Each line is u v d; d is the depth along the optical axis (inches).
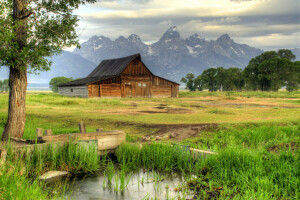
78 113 864.3
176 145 370.9
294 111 988.6
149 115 853.8
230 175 275.6
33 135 477.1
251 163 284.5
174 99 1889.8
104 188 265.7
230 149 320.2
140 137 524.4
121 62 2187.5
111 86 1998.0
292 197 222.1
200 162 330.3
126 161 364.2
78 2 461.4
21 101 430.6
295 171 253.4
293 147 350.9
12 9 440.8
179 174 313.0
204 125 596.4
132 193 252.1
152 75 2199.8
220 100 1790.1
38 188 243.8
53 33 455.5
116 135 411.8
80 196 242.2
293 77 4055.1
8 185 232.7
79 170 327.6
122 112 949.2
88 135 390.3
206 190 253.9
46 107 1028.5
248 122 617.0
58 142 347.3
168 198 238.8
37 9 452.4
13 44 384.5
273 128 528.4
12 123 424.5
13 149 314.0
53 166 323.0
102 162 366.6
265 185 238.2
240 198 226.4
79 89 1999.3
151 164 350.9
